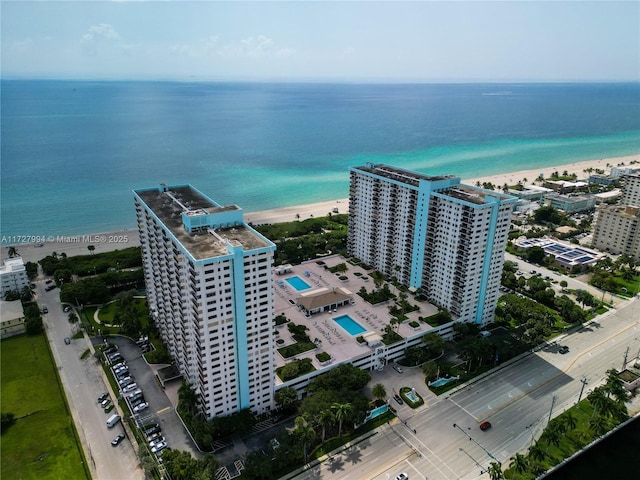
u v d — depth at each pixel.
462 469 137.50
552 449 144.75
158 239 164.62
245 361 144.38
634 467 144.75
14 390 169.50
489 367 185.12
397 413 159.62
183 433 150.38
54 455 142.00
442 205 198.88
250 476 132.12
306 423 134.75
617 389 158.38
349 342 185.00
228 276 130.62
